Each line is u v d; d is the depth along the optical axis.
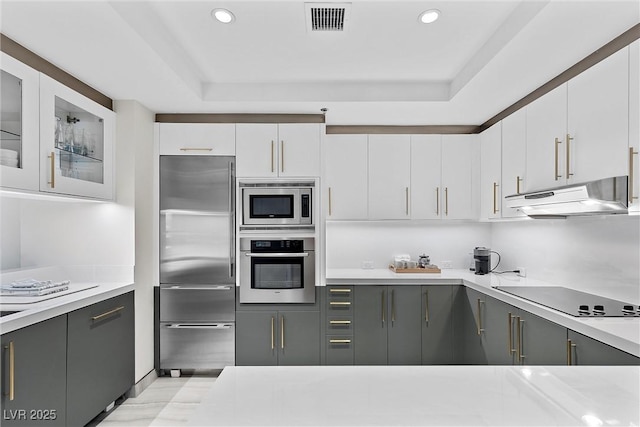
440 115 3.51
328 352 3.46
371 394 0.76
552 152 2.51
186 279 3.44
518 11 1.98
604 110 2.04
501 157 3.27
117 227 3.04
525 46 2.12
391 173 3.78
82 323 2.36
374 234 4.07
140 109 3.20
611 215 2.25
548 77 2.58
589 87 2.16
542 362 2.22
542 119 2.63
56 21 1.89
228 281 3.46
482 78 2.60
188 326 3.43
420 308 3.46
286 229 3.51
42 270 2.85
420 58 2.63
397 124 3.83
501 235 3.88
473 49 2.49
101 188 2.87
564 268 2.92
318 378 0.84
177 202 3.45
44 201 3.06
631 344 1.58
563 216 2.74
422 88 3.12
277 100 3.13
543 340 2.21
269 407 0.71
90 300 2.43
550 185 2.54
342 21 2.16
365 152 3.78
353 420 0.66
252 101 3.14
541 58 2.28
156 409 2.84
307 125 3.50
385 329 3.46
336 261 4.08
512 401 0.73
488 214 3.54
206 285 3.45
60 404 2.16
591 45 2.11
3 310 2.05
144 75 2.57
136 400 2.98
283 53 2.58
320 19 2.14
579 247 2.75
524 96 2.97
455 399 0.74
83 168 2.70
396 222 4.01
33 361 1.95
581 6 1.73
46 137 2.30
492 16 2.09
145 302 3.25
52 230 3.06
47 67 2.36
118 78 2.63
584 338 1.86
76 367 2.30
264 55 2.62
